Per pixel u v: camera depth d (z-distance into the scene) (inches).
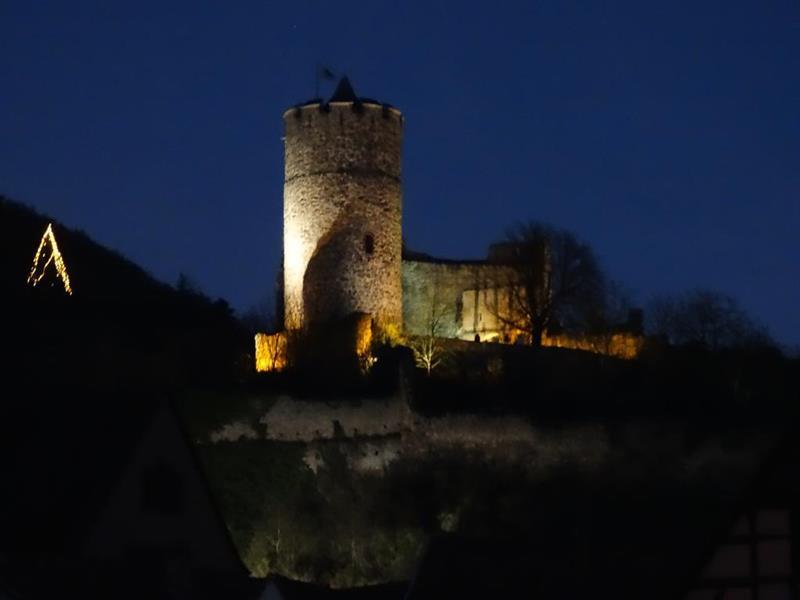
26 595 1013.8
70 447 1339.8
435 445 2439.7
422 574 1095.6
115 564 1143.6
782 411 2669.8
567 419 2539.4
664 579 981.2
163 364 2524.6
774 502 890.1
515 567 1095.6
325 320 2699.3
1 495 1257.4
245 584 1220.5
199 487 1310.3
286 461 2287.2
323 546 2176.4
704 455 2551.7
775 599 884.0
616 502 2406.5
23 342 2407.7
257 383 2482.8
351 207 2721.5
